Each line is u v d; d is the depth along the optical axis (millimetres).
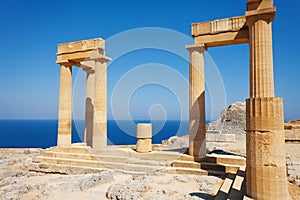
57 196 11859
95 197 11547
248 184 9391
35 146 57312
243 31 15680
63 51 21234
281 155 8867
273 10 10633
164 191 11383
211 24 16500
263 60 10812
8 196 11555
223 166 14328
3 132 116188
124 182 12852
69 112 21281
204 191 11492
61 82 21359
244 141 27562
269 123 8898
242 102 31828
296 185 11828
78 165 17828
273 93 10898
